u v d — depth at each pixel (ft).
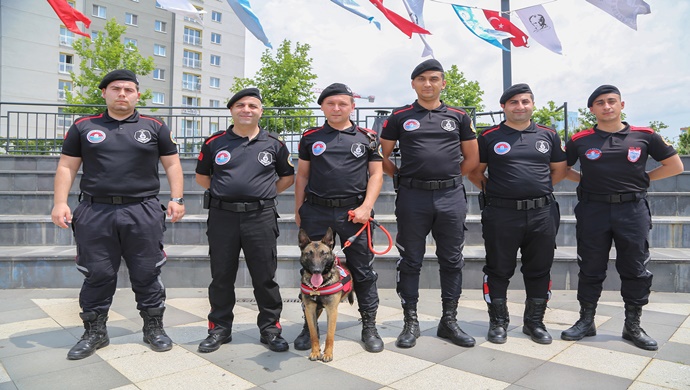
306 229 11.99
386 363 10.62
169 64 143.33
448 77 69.51
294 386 9.30
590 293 12.47
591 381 9.49
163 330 12.01
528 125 12.59
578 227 12.85
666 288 17.84
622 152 12.00
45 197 24.14
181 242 21.45
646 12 17.88
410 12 18.81
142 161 11.52
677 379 9.57
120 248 11.62
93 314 11.34
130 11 133.90
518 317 14.70
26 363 10.59
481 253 19.20
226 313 11.95
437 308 15.71
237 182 11.43
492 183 12.49
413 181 12.17
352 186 11.71
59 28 120.37
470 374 9.91
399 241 12.50
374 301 12.00
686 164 26.13
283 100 70.64
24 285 18.22
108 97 11.36
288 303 16.40
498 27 21.88
